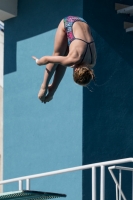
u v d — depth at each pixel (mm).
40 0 38062
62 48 25781
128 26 36688
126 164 35438
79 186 34031
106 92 35312
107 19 36000
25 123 38156
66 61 24156
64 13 36281
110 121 35188
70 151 34875
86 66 24281
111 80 35625
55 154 35844
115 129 35281
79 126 34469
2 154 40469
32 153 37406
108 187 34562
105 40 35750
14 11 39438
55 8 36938
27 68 38469
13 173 38562
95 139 34594
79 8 35375
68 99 35406
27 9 38938
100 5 35875
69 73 35469
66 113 35438
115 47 36094
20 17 39406
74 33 24672
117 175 35125
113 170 35000
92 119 34656
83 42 24297
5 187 38719
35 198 27062
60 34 25547
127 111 35906
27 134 37906
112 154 34938
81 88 34625
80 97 34625
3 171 39250
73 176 34469
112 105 35406
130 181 35500
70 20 25188
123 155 35312
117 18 36406
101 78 35281
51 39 36875
